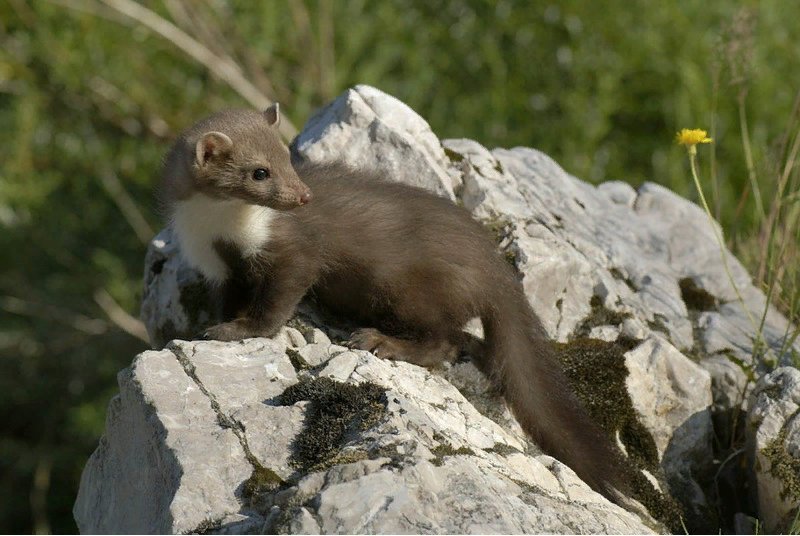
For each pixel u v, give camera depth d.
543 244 10.78
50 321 19.55
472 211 11.11
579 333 10.64
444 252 9.68
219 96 19.61
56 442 20.11
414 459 7.23
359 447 7.47
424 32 19.66
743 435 10.48
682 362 10.31
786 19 18.81
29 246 19.75
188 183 9.61
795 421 9.45
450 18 19.92
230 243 9.55
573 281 10.80
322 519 6.85
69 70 18.67
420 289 9.68
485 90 19.38
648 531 7.79
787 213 12.80
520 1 19.61
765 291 12.23
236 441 7.77
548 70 19.19
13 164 19.00
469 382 9.77
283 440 7.81
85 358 19.61
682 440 10.26
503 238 10.83
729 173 17.69
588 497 8.21
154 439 7.94
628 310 10.80
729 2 18.69
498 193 11.34
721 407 10.61
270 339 9.05
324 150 10.96
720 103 17.86
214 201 9.52
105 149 19.22
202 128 9.84
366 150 11.02
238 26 19.44
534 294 10.57
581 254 11.03
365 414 7.83
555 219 11.70
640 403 10.20
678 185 17.70
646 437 10.13
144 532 8.00
